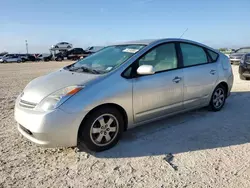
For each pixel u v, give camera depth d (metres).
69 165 3.23
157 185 2.77
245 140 3.93
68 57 45.50
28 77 14.20
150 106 4.00
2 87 9.84
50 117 3.12
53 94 3.28
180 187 2.72
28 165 3.24
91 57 4.57
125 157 3.41
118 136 3.71
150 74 3.79
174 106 4.41
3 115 5.44
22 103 3.49
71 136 3.24
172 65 4.41
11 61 44.94
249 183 2.78
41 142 3.20
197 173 2.99
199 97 4.90
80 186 2.77
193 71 4.68
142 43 4.32
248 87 8.60
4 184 2.80
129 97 3.70
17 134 4.27
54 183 2.83
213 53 5.37
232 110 5.61
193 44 4.92
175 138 4.03
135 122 3.91
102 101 3.41
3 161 3.34
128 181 2.85
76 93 3.29
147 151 3.58
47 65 29.36
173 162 3.27
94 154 3.50
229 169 3.07
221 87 5.47
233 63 19.72
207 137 4.06
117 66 3.76
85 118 3.38
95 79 3.50
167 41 4.44
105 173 3.03
